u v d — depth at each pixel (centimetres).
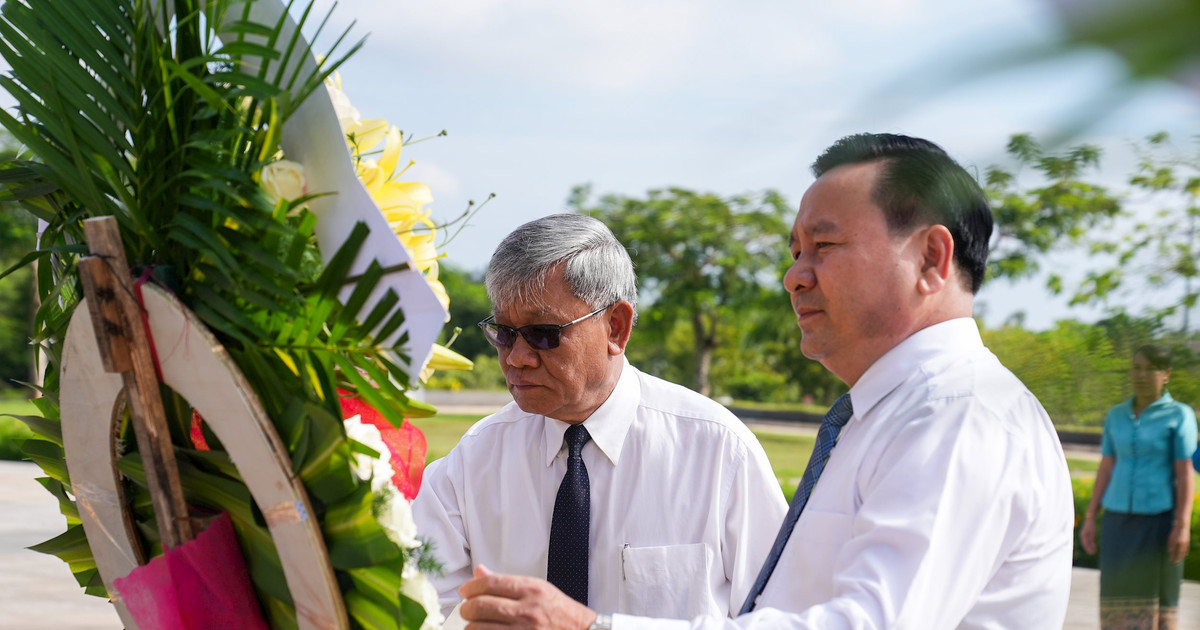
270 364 129
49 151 135
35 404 174
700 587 216
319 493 125
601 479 221
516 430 229
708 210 2495
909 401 148
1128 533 375
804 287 157
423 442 162
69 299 163
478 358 3909
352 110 147
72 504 164
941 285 150
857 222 150
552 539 217
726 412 228
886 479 141
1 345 3319
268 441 122
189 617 133
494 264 208
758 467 223
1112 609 241
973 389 143
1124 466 378
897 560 134
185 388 128
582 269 204
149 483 131
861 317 152
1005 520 138
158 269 129
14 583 591
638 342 2764
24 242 2742
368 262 123
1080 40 19
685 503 219
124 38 139
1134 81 19
